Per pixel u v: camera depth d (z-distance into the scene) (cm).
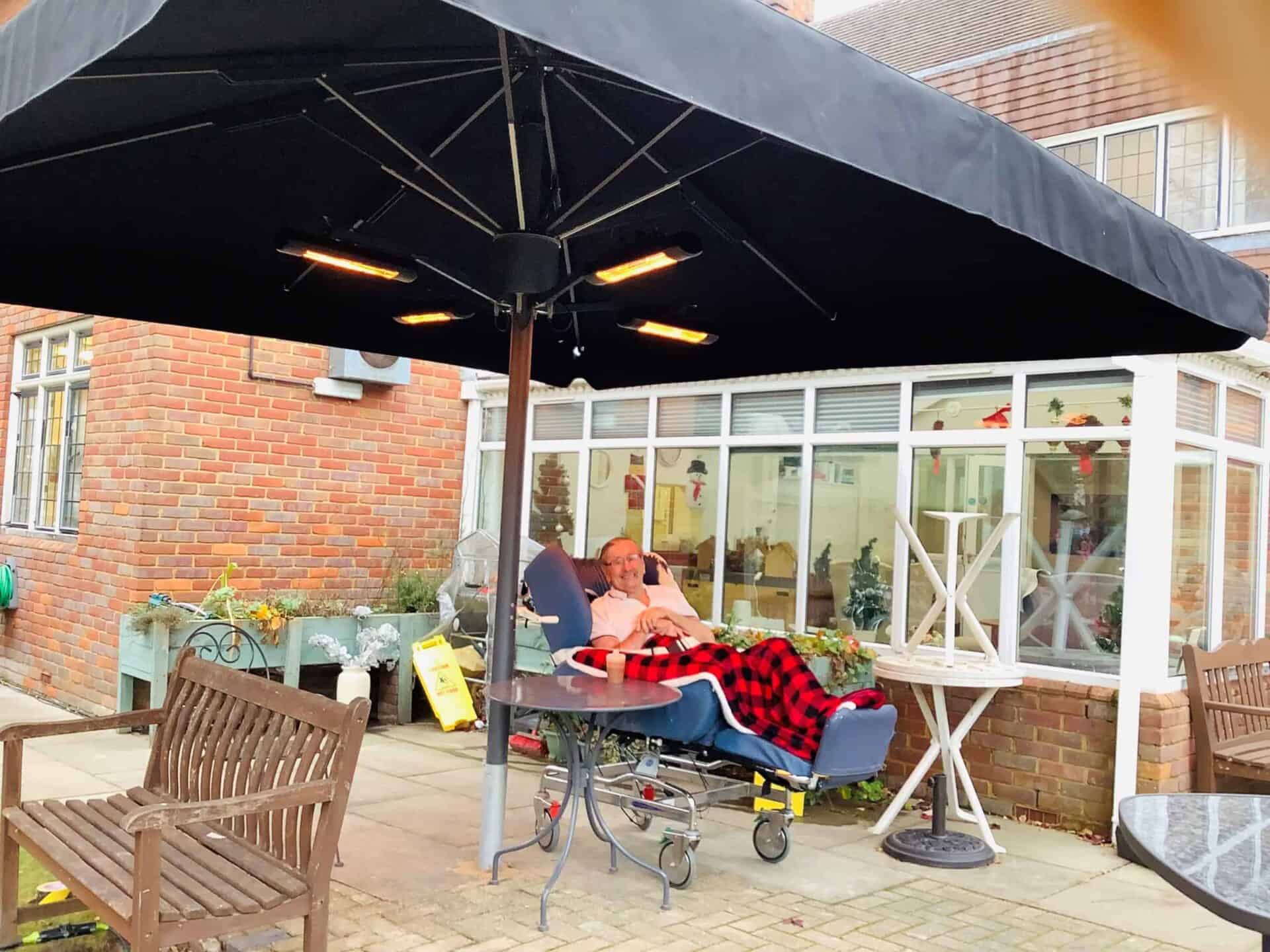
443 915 402
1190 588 590
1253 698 612
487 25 308
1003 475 608
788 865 486
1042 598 591
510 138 345
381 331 600
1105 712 554
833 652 610
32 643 834
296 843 314
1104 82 795
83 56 196
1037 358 495
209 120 342
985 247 419
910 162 250
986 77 873
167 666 673
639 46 194
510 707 461
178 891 289
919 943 397
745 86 212
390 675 785
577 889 439
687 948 380
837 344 564
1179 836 254
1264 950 227
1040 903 447
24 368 909
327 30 297
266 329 556
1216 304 360
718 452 733
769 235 451
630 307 509
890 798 612
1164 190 754
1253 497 659
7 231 431
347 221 438
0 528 907
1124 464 564
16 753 363
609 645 523
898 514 567
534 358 667
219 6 265
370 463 837
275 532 779
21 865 434
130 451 732
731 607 717
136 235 444
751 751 461
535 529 854
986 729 596
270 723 345
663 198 437
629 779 500
